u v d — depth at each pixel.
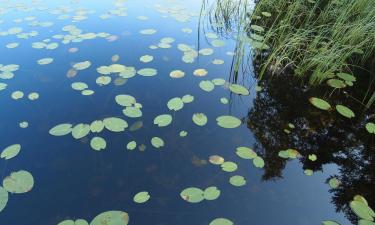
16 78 2.46
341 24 2.98
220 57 2.87
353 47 2.84
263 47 2.95
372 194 1.72
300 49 2.85
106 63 2.67
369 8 3.13
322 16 3.36
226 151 1.94
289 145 2.01
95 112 2.17
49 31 3.12
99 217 1.48
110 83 2.45
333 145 2.03
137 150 1.92
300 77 2.66
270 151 1.96
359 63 2.88
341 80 2.61
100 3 3.82
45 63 2.62
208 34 3.23
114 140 1.98
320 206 1.65
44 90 2.36
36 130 2.01
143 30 3.17
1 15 3.41
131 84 2.45
